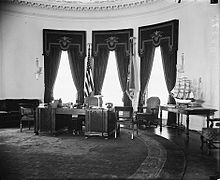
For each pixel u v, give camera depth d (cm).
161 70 883
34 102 877
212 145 496
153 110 738
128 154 465
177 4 800
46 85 945
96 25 979
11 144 543
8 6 898
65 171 366
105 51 959
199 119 722
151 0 863
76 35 971
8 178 336
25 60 933
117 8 944
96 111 621
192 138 618
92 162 412
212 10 678
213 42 674
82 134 670
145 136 643
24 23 930
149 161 420
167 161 421
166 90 869
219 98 652
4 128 766
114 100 971
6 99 856
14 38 915
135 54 932
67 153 468
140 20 920
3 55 897
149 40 880
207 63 691
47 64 948
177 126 762
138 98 919
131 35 925
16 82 919
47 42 949
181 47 791
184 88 746
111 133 642
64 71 984
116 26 962
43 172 361
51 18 966
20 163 404
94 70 964
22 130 731
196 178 344
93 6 954
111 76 973
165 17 848
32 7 935
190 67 754
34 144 543
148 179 337
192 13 748
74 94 990
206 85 693
